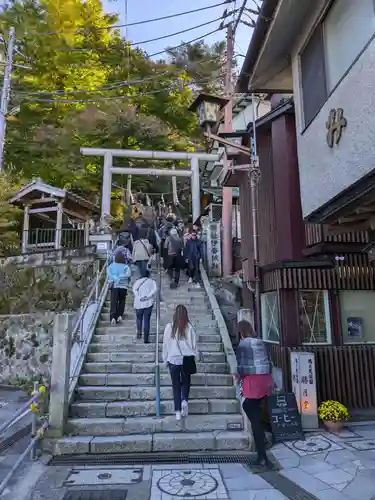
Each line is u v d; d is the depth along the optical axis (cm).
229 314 1042
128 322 878
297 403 629
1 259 1355
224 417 578
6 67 1523
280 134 840
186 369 568
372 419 689
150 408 596
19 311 1251
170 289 1059
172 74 2034
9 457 505
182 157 1666
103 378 662
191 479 436
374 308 771
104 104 1917
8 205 1397
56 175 1872
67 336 569
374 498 386
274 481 431
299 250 784
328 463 480
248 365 503
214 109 940
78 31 1908
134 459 496
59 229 1480
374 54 412
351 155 460
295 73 632
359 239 743
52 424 538
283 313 747
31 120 1934
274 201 868
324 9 529
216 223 1377
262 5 565
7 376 1168
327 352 725
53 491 406
